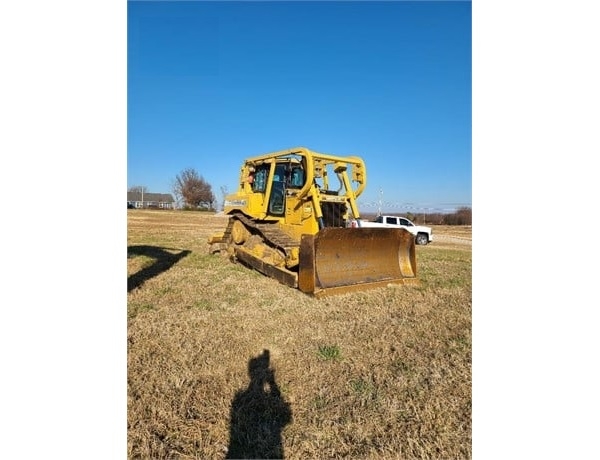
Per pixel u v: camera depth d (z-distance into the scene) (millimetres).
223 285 7285
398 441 2744
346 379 3615
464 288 7547
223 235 11109
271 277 7656
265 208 8812
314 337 4637
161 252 11719
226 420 2963
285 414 3070
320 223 7293
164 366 3770
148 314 5359
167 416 2965
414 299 6453
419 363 3984
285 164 8781
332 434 2830
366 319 5309
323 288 6426
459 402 3229
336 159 7898
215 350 4199
